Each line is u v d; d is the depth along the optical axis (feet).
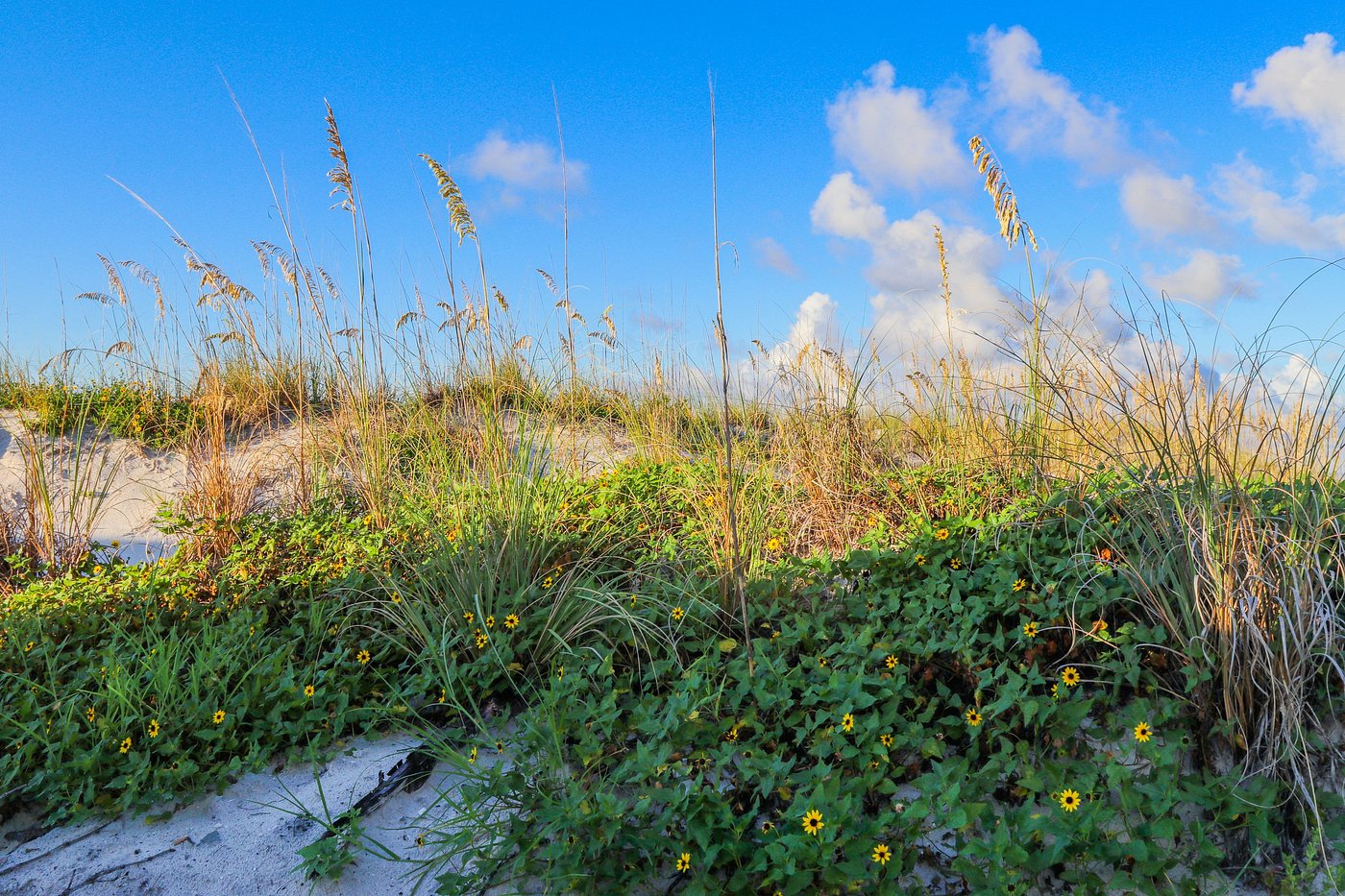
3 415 30.63
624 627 12.88
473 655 12.92
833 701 10.49
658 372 26.73
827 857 8.47
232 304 24.64
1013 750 9.66
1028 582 12.14
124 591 16.55
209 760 11.49
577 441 24.73
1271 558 10.11
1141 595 10.97
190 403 29.96
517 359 24.53
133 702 12.14
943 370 19.06
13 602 16.40
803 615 12.79
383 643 13.69
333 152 19.81
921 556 13.20
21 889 9.71
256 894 9.57
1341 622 10.06
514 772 10.00
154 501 26.55
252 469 25.29
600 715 10.97
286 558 17.80
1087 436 13.60
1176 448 12.32
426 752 11.16
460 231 18.43
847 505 17.69
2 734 11.83
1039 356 15.92
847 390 20.07
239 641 13.80
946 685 11.21
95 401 30.50
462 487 17.56
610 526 16.92
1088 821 8.38
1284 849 9.07
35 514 22.17
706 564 14.94
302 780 11.35
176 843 10.31
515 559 14.49
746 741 10.43
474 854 9.63
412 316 24.03
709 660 11.80
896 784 10.12
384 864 9.86
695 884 8.76
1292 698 9.19
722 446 20.75
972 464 17.49
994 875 8.23
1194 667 9.74
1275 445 11.83
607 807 9.15
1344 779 9.43
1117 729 9.70
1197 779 9.25
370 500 20.51
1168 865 8.41
